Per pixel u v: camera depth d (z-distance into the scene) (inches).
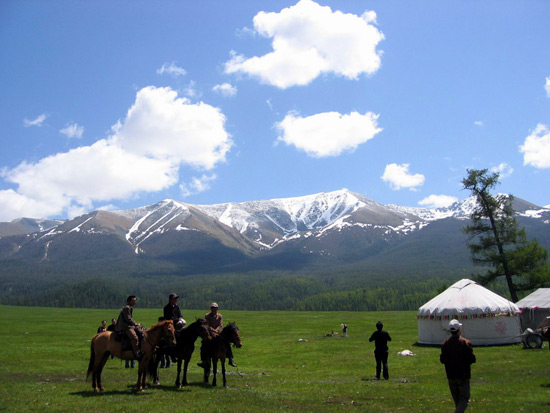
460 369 473.1
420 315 1541.6
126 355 671.1
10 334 2272.4
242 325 3102.9
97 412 521.3
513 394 653.3
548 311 1501.0
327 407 569.6
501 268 1967.3
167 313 761.6
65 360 1185.4
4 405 553.0
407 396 658.2
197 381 805.2
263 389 724.0
